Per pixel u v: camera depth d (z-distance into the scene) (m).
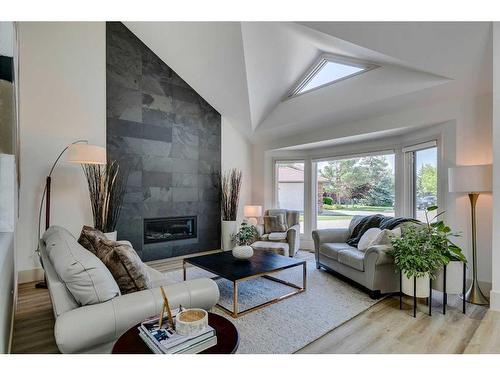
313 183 5.73
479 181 2.70
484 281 3.08
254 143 6.17
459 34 2.54
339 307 2.74
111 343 1.40
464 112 3.21
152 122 4.57
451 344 2.05
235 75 4.36
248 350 2.00
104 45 4.07
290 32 3.56
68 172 3.76
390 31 2.70
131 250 1.88
